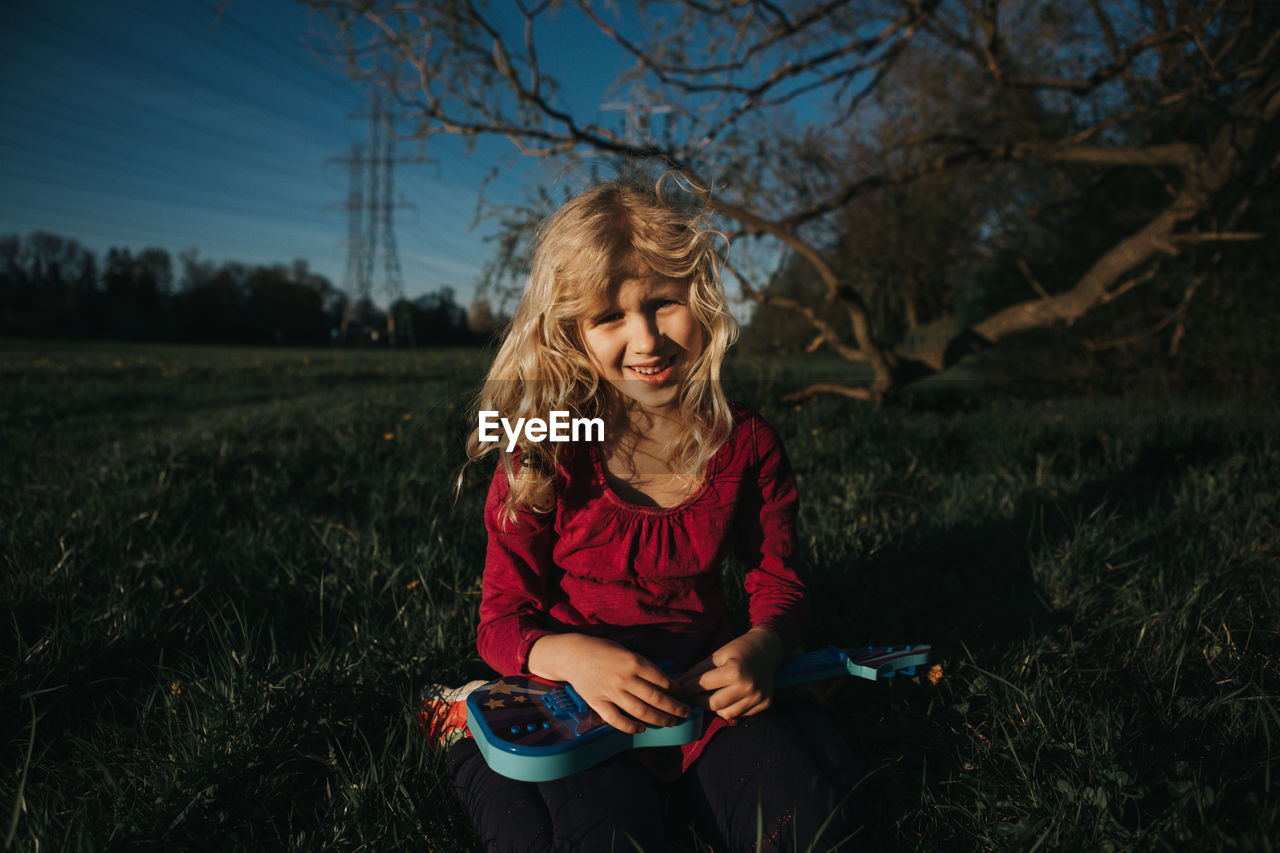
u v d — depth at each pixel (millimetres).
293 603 2162
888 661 1231
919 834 1194
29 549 2379
